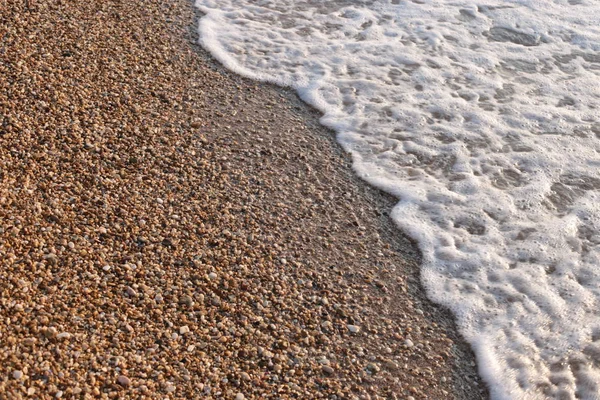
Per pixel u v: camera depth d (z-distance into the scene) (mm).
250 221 1739
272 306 1610
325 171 1872
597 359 1594
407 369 1572
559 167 1915
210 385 1492
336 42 2221
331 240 1739
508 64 2180
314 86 2074
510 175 1898
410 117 2014
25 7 2107
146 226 1683
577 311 1658
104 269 1594
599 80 2139
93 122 1853
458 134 1981
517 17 2330
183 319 1559
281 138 1929
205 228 1708
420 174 1891
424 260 1732
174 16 2229
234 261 1663
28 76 1910
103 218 1675
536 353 1603
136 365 1484
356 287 1670
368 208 1812
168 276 1613
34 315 1496
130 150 1818
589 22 2320
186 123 1913
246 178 1821
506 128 1999
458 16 2328
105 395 1438
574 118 2029
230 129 1924
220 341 1546
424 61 2174
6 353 1438
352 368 1557
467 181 1878
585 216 1818
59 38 2041
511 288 1692
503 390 1559
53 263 1576
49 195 1688
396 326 1626
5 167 1716
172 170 1803
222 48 2152
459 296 1679
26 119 1815
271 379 1518
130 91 1954
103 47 2053
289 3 2355
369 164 1901
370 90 2080
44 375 1433
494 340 1619
